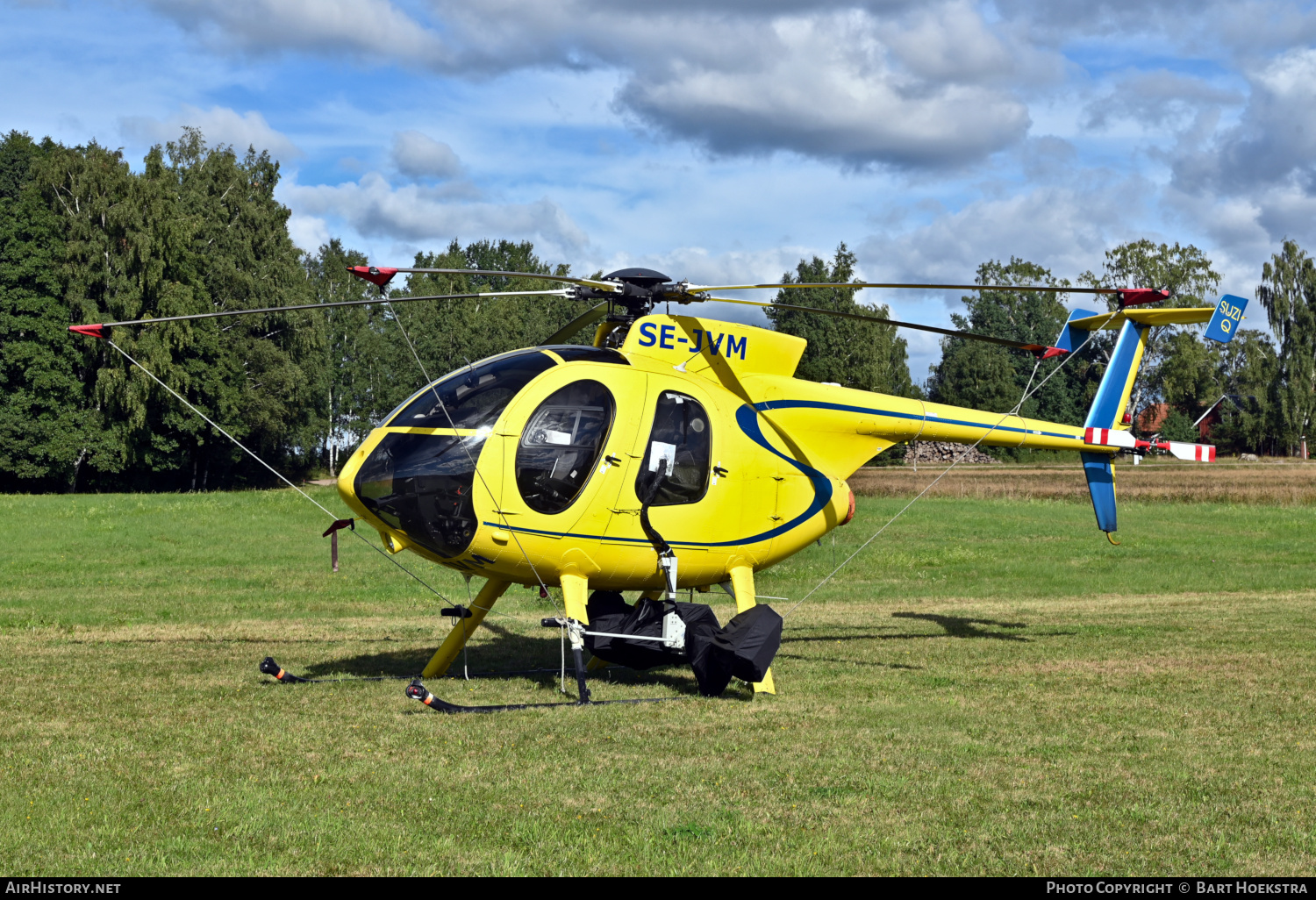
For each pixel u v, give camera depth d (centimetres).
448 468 834
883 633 1299
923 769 656
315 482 7006
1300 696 893
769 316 7106
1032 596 1723
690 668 1006
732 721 791
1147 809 579
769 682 910
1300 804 591
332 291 7562
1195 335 8094
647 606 920
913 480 4922
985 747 711
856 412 1044
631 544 887
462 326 7312
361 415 7600
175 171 6066
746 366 988
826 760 676
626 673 1027
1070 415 8756
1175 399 8362
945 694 902
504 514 841
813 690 918
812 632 1311
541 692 907
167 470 6091
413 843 515
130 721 766
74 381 5241
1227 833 542
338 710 811
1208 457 1211
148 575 1848
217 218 5925
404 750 690
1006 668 1032
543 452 848
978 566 2112
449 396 866
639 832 534
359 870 479
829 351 6656
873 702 867
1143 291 925
